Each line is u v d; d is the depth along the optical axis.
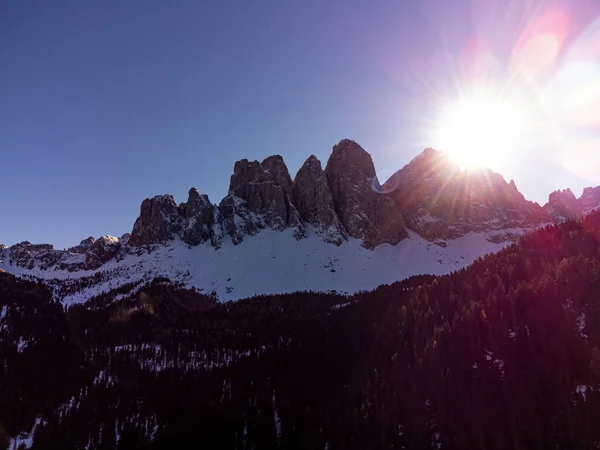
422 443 93.06
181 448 114.00
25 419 129.75
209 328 187.88
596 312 102.94
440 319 129.62
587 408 86.00
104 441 121.06
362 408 107.31
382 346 130.50
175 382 145.25
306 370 135.12
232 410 125.12
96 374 154.00
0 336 174.50
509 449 85.06
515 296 118.12
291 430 111.19
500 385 98.12
